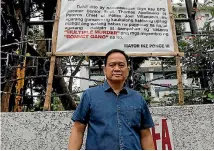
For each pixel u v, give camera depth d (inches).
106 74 88.6
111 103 82.2
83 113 83.6
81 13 151.1
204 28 231.1
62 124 128.6
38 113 129.7
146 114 87.9
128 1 154.3
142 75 195.6
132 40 149.4
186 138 130.6
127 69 89.4
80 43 147.3
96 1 153.0
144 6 154.7
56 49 145.7
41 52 270.2
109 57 89.3
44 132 127.6
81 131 85.4
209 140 131.0
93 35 148.6
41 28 317.7
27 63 190.4
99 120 80.1
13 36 221.8
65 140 126.6
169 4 156.8
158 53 148.6
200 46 176.7
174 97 231.1
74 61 250.5
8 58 150.8
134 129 82.4
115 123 79.7
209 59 157.4
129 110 82.0
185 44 183.0
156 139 129.1
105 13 151.8
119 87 86.8
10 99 208.2
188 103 173.0
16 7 221.6
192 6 181.8
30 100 258.8
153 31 151.6
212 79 160.2
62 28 148.6
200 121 132.9
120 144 77.7
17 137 126.6
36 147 125.6
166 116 132.5
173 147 128.8
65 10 151.3
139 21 152.3
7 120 128.2
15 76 180.7
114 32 149.6
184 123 132.3
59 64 235.5
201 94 166.6
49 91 137.5
